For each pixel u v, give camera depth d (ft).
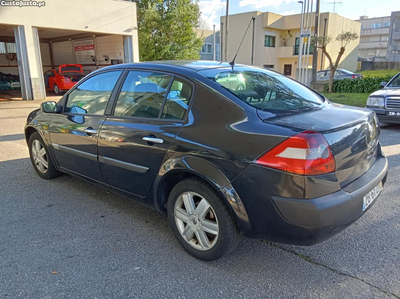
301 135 7.16
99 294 7.75
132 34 62.13
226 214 8.23
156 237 10.32
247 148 7.66
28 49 49.44
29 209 12.25
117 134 10.46
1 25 49.65
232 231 8.34
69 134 12.50
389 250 9.42
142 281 8.20
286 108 8.92
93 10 55.62
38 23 49.75
